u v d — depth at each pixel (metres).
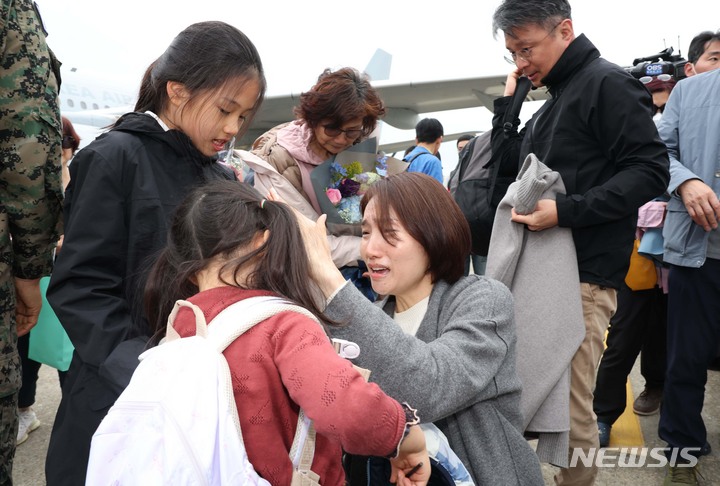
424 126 5.62
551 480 2.51
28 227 1.66
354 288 1.22
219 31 1.33
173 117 1.40
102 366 1.16
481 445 1.33
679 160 2.43
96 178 1.27
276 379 0.91
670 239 2.34
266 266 1.00
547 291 1.85
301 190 2.07
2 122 1.55
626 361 2.67
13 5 1.53
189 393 0.82
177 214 1.08
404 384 1.16
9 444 1.70
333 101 1.93
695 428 2.30
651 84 3.13
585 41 1.97
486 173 2.44
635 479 2.48
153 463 0.77
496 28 2.02
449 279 1.44
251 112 1.43
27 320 1.88
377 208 1.39
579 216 1.81
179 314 1.00
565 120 1.95
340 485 1.01
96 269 1.27
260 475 0.88
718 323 2.28
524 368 1.83
